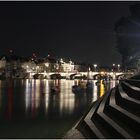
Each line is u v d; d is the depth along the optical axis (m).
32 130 30.02
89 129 17.38
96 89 129.50
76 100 77.25
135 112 15.82
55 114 45.34
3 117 42.00
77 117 40.97
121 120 15.98
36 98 86.06
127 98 18.69
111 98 22.42
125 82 28.80
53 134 27.56
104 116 17.84
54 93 108.12
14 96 94.50
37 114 45.81
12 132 29.30
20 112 49.56
